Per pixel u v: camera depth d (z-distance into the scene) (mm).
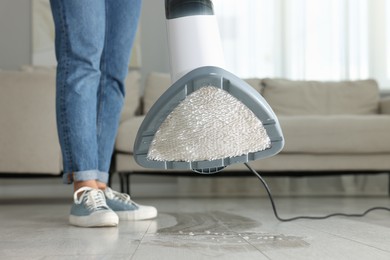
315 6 3900
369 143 2645
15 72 2465
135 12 1504
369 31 3887
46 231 1216
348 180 3684
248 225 1292
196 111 947
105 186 1489
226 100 936
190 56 1011
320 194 3439
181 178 3688
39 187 3680
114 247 911
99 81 1486
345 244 915
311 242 944
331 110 3395
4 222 1501
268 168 2664
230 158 1028
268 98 3426
